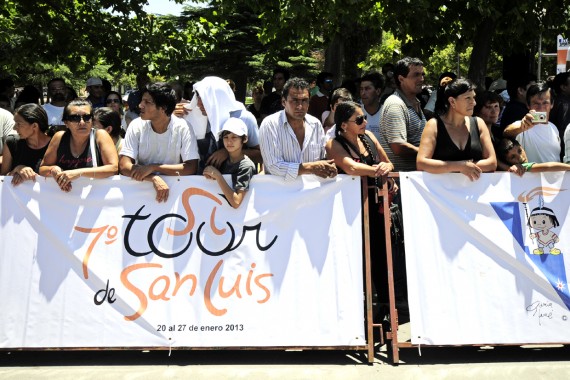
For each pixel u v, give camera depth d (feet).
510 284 14.89
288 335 14.75
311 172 14.99
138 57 35.01
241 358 15.15
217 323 14.84
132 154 15.56
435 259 14.90
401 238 16.15
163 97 15.14
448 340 14.66
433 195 15.03
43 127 16.05
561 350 15.39
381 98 24.53
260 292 14.90
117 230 15.15
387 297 16.52
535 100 16.98
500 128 20.86
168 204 15.19
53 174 15.03
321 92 29.50
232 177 15.15
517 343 14.73
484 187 15.08
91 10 35.29
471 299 14.83
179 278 14.98
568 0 27.94
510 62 30.48
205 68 81.56
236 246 15.03
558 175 15.10
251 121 16.53
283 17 30.55
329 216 15.01
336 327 14.74
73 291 15.01
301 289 14.87
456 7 27.61
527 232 14.99
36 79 88.48
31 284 15.06
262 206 15.08
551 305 14.85
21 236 15.16
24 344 14.90
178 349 14.84
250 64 80.12
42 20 35.29
